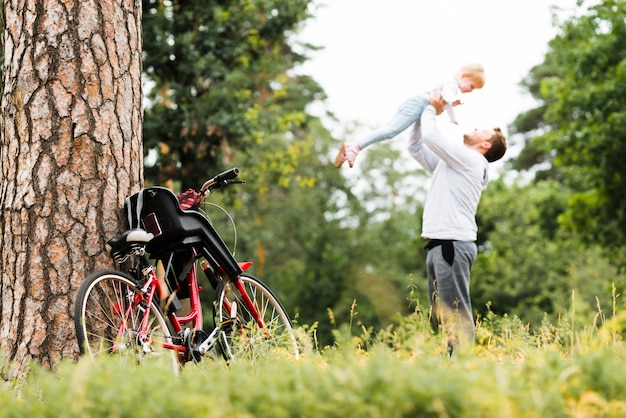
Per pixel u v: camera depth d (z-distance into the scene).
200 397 4.05
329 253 44.91
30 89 7.78
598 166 31.78
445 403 3.92
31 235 7.62
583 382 4.57
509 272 43.06
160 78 23.47
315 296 43.28
